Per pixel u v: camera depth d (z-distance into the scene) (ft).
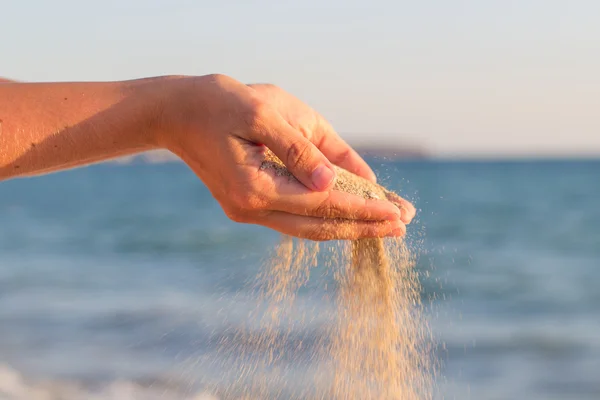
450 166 346.95
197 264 53.06
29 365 24.31
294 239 7.56
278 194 5.38
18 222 100.48
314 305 7.50
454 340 27.63
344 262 7.59
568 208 114.52
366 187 7.17
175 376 21.74
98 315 33.37
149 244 71.00
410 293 7.75
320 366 7.31
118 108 5.30
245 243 65.72
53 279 47.50
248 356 7.48
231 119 5.22
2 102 5.18
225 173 5.33
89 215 110.11
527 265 56.75
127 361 23.97
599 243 70.59
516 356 27.30
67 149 5.28
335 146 7.79
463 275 49.96
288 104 7.45
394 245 7.80
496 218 99.14
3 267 55.01
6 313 34.71
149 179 261.44
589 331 31.96
